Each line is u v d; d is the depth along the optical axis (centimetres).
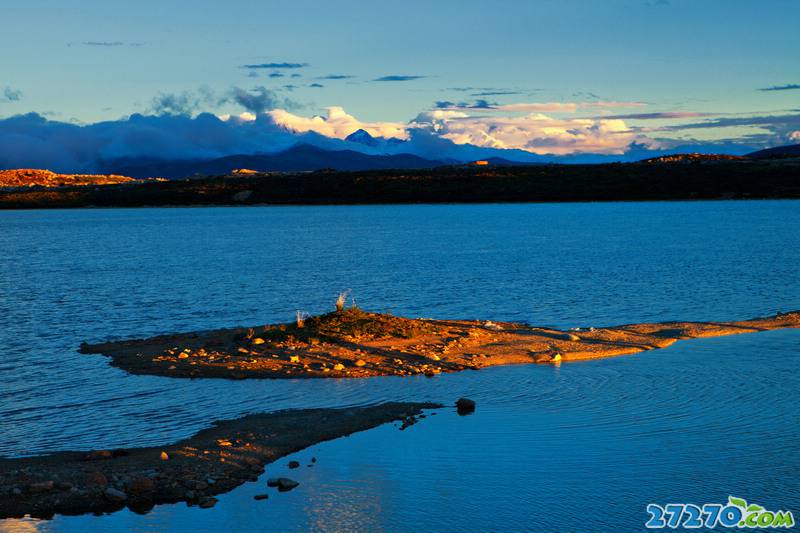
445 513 1347
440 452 1623
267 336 2736
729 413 1866
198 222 14600
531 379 2202
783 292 4034
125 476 1455
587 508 1369
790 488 1442
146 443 1678
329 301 4006
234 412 1905
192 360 2416
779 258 5938
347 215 15862
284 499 1398
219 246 8556
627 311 3462
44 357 2561
